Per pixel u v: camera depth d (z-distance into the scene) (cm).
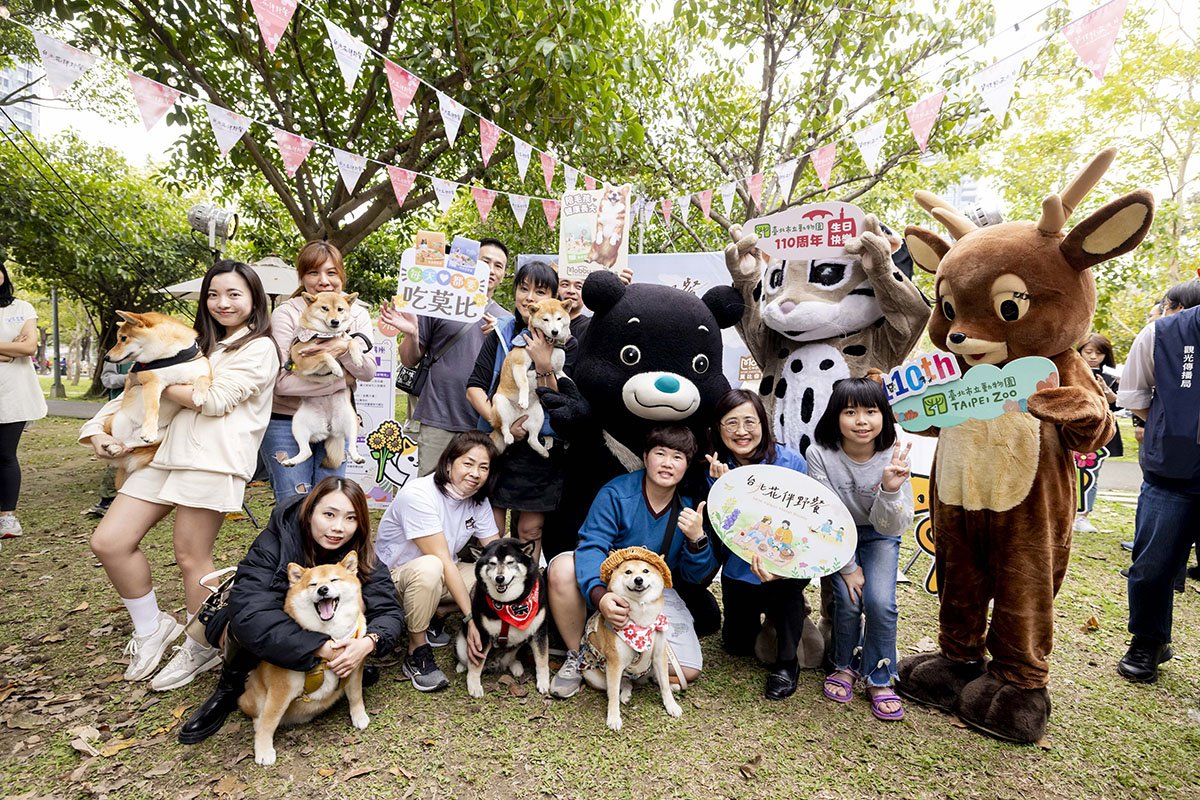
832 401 271
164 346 260
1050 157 1247
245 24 564
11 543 440
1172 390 273
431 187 729
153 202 1448
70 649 297
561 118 591
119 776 215
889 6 705
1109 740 244
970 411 243
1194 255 1129
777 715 260
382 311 364
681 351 297
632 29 834
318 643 222
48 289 1681
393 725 247
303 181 685
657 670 260
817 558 257
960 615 264
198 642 273
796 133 830
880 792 214
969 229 272
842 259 326
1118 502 712
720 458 299
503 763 226
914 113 342
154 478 267
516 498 328
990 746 240
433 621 326
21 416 447
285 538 245
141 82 293
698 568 287
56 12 474
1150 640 289
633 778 220
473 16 549
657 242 1032
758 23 782
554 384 325
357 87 688
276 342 315
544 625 277
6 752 226
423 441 395
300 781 214
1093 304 242
